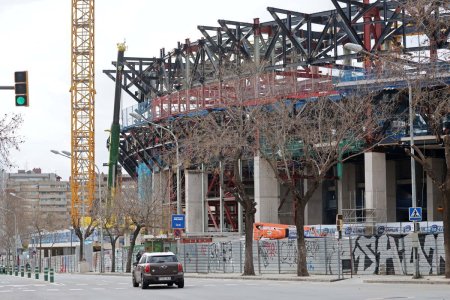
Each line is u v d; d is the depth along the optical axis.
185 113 104.00
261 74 85.50
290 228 84.38
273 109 73.56
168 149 113.81
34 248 162.75
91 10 168.88
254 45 107.94
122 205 104.75
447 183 47.72
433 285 44.84
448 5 46.41
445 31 56.78
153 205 101.56
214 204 118.75
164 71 126.31
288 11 100.56
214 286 49.28
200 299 36.16
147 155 122.62
